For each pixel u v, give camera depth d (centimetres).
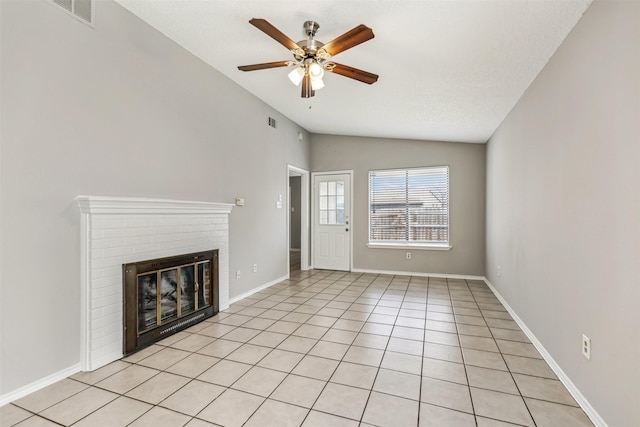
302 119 523
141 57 265
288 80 375
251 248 426
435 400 185
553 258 226
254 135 430
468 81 297
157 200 265
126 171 253
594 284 171
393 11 212
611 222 156
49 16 202
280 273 505
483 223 519
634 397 137
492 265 450
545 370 222
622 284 147
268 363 230
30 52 192
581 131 187
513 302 334
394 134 532
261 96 432
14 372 185
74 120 217
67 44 212
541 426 163
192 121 321
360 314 341
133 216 253
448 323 314
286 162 523
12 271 185
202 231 327
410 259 556
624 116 146
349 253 595
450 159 534
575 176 194
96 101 231
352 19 229
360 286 472
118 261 240
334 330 295
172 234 290
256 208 438
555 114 225
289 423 165
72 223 215
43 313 199
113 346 234
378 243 580
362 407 178
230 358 238
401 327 303
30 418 168
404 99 363
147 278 266
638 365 135
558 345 216
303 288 459
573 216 196
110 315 233
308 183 611
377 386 200
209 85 344
